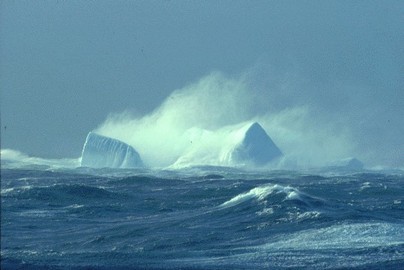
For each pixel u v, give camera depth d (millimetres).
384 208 189875
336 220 165125
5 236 148375
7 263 128625
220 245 144375
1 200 182750
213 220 169250
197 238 150000
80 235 151625
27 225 159750
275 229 158500
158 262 131625
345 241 147250
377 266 130750
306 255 137000
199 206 193125
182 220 169500
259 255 136750
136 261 131875
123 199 197000
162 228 160250
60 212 176125
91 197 195625
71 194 192375
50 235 151625
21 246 140625
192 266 129375
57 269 126312
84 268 127188
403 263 132500
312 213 169125
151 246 143250
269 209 174250
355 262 132875
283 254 137500
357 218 167875
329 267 129875
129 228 159250
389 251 139625
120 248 141125
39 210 177000
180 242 146500
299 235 152375
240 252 138875
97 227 160625
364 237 150625
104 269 127062
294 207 174250
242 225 162500
